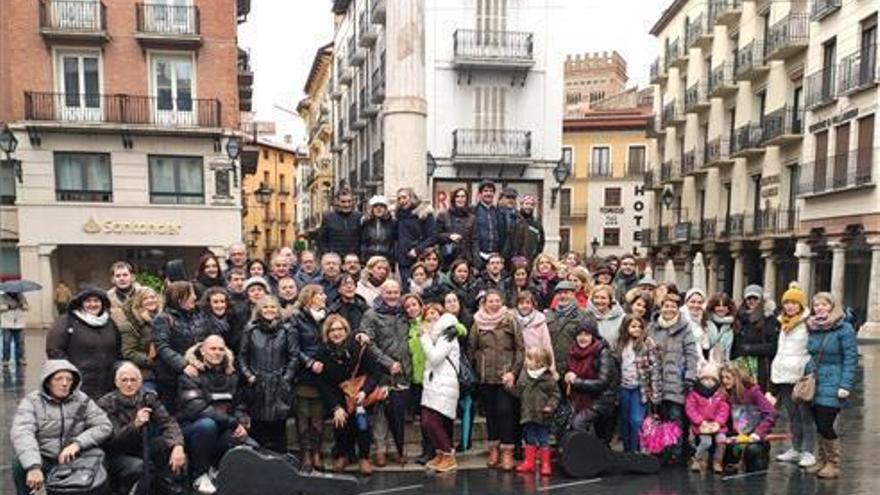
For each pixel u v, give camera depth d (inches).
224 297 255.4
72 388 206.8
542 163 1074.1
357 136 1434.5
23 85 845.2
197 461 229.1
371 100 1218.0
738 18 1178.6
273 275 311.0
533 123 1069.1
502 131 1060.5
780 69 1054.4
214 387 236.1
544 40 1060.5
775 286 1063.6
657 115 1546.5
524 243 348.5
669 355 271.9
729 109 1221.7
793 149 1017.5
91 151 866.8
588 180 1796.3
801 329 279.3
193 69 895.1
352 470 263.6
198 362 234.8
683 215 1398.9
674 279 1346.0
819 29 954.1
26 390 417.1
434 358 258.7
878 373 543.5
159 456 220.7
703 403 269.0
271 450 251.4
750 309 330.0
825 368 259.1
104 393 228.8
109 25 865.5
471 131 1051.9
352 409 253.1
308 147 2231.8
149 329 244.2
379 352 258.7
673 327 273.9
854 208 863.7
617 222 1782.7
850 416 378.6
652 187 1550.2
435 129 1047.6
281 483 220.1
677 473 265.1
